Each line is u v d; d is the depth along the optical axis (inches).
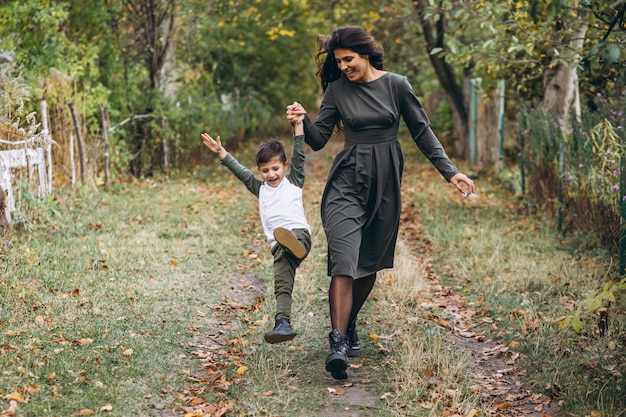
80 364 178.5
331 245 178.1
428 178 549.0
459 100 669.3
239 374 183.0
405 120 185.5
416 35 696.4
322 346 204.8
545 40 301.9
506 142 614.2
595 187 305.0
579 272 273.7
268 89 1010.7
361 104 181.5
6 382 163.3
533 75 471.8
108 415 157.3
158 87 573.9
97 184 447.5
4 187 298.4
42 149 354.9
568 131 374.0
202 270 273.9
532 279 266.8
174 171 558.3
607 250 297.3
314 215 385.1
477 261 294.5
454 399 168.2
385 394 172.4
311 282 264.5
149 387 173.0
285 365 189.8
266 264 291.6
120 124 502.3
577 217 333.7
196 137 616.4
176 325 213.2
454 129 697.0
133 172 528.7
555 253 307.4
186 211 391.2
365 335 214.1
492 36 434.0
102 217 354.6
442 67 653.9
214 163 642.8
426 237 346.3
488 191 486.0
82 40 497.7
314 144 187.8
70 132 414.0
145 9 555.8
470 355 201.5
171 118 561.6
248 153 764.0
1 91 346.0
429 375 183.0
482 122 601.9
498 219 386.6
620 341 199.0
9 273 239.8
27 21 430.0
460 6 392.2
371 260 187.3
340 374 177.2
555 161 374.6
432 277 280.2
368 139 181.8
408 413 163.8
